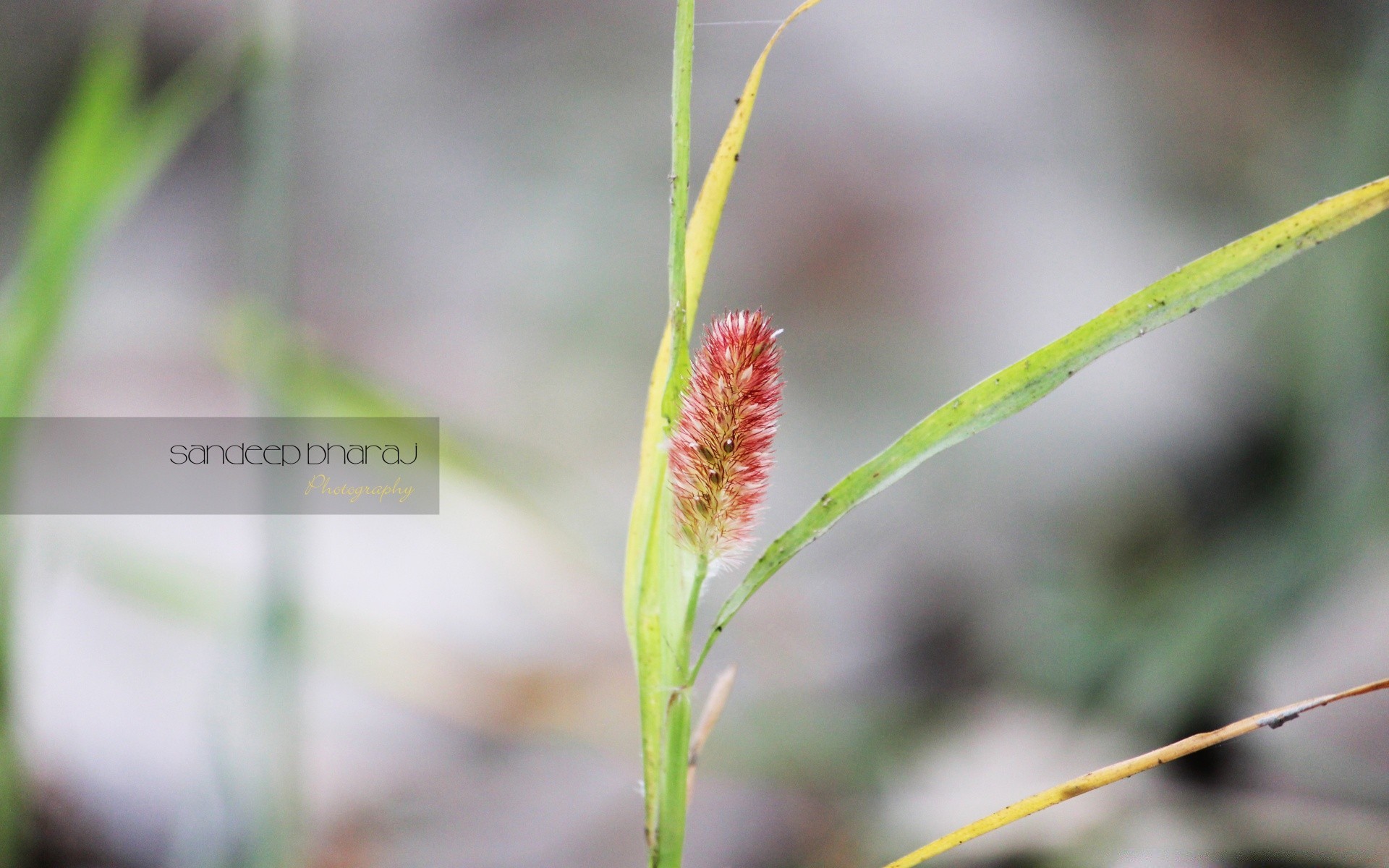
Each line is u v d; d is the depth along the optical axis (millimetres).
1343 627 955
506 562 824
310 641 865
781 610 1280
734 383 613
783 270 1705
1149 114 1729
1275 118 1650
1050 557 1348
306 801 955
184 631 1026
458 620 1093
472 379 1662
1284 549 1102
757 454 614
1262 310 1358
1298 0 1677
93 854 878
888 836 908
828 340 1633
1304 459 1231
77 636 1007
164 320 1479
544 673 1054
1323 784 857
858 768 985
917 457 610
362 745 1018
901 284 1661
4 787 698
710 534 612
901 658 1210
